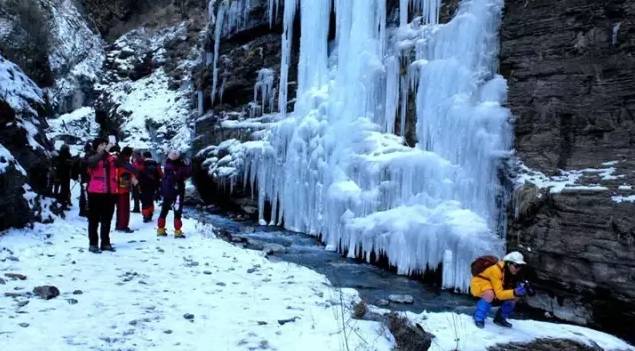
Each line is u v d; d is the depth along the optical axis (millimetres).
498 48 9906
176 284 7008
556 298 7801
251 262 8672
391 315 5527
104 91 32938
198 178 19516
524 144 9008
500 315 6062
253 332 5316
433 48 11344
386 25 13773
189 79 29297
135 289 6629
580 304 7484
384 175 11109
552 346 5699
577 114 8477
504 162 9047
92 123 31031
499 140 9203
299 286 7316
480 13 10258
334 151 12898
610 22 8305
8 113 10727
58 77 31375
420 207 10039
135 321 5426
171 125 27062
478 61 10172
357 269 10195
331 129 13336
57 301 5898
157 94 30406
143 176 12188
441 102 10570
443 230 9195
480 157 9344
